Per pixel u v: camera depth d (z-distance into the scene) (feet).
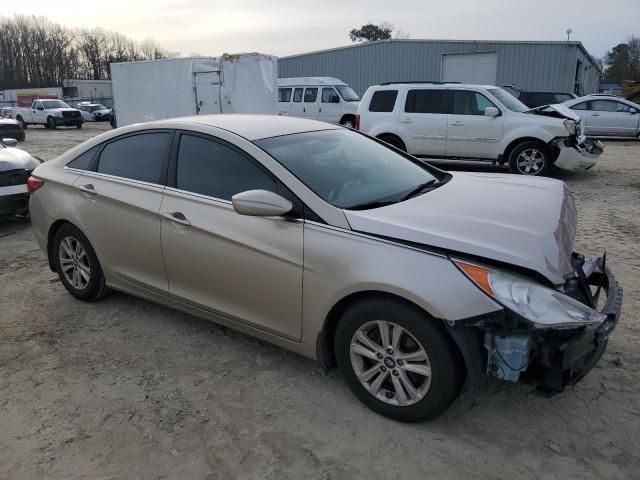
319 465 8.46
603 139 62.13
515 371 8.07
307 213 9.80
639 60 282.77
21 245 20.85
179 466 8.54
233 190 10.84
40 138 78.23
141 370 11.34
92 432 9.40
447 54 98.99
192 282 11.60
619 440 8.80
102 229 13.19
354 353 9.57
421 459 8.51
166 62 52.16
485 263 8.33
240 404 10.07
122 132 13.34
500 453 8.59
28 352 12.22
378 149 13.12
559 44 91.86
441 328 8.46
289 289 9.93
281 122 12.73
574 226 10.78
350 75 106.42
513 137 32.81
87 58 326.65
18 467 8.60
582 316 8.07
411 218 9.37
